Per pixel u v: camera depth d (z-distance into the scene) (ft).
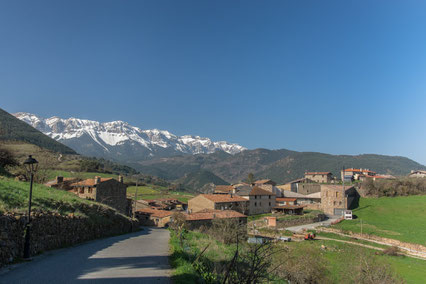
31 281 37.52
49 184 211.41
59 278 39.55
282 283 73.77
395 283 98.73
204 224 172.76
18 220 53.83
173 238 89.86
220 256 71.56
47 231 64.95
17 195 71.20
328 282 102.99
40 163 195.21
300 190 412.36
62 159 477.36
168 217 233.96
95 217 102.22
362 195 354.95
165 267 49.39
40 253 59.88
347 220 264.93
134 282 38.96
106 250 68.23
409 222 244.01
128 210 244.83
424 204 289.53
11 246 50.19
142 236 114.73
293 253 110.11
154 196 428.56
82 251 65.46
